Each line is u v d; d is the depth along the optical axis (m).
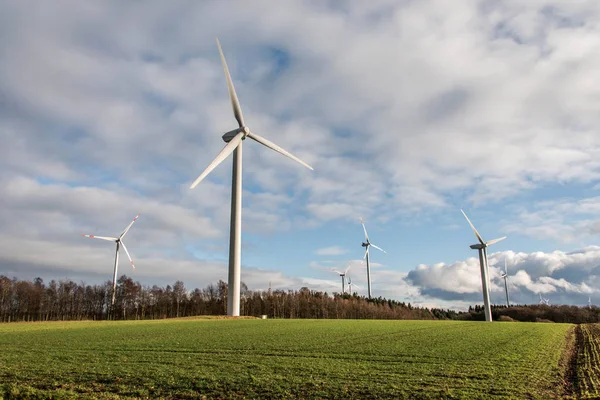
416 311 188.00
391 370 23.53
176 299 126.81
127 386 19.92
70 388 19.45
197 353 28.78
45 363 24.78
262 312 129.38
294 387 19.83
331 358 27.20
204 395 18.70
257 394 18.81
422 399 18.03
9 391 18.47
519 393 18.81
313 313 134.88
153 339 35.84
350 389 19.55
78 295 117.00
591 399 17.66
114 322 55.97
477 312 174.62
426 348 31.64
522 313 148.50
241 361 25.89
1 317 101.69
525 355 28.64
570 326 53.28
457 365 25.03
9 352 28.64
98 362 25.19
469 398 18.05
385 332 43.31
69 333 40.31
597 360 27.09
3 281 102.75
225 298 126.56
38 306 108.88
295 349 30.75
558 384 20.56
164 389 19.59
